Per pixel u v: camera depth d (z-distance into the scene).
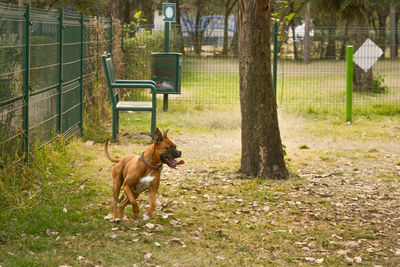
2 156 6.07
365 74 18.22
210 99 16.25
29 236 5.00
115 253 4.72
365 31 17.86
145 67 17.45
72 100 9.67
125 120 12.17
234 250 4.99
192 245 5.05
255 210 6.25
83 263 4.45
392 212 6.33
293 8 36.25
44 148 7.56
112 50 13.67
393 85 20.11
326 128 11.91
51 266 4.34
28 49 6.89
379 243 5.28
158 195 6.65
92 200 6.27
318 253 5.00
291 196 6.88
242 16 7.59
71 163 7.92
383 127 12.11
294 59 24.91
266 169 7.71
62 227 5.29
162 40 21.55
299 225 5.78
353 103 15.77
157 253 4.79
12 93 6.43
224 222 5.77
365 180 7.80
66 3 29.91
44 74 7.84
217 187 7.19
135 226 5.44
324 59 23.28
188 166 8.34
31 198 5.96
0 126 6.09
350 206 6.54
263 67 7.59
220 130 11.50
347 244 5.23
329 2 18.42
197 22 46.69
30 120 7.19
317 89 19.61
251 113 7.71
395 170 8.39
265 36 7.53
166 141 5.21
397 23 51.72
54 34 8.36
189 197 6.63
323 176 7.94
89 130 10.36
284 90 19.36
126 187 5.30
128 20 40.31
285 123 12.06
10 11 6.30
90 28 11.24
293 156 9.26
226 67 20.36
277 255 4.93
